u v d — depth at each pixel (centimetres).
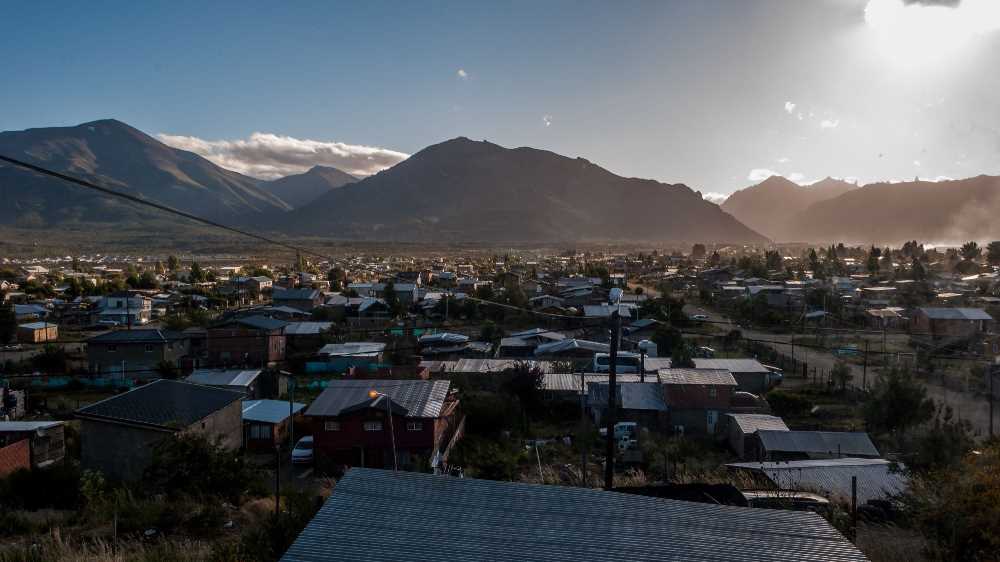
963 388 3469
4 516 1412
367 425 2433
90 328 6034
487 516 559
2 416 2914
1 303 5741
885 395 2753
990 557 755
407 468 2212
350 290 7850
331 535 507
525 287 8400
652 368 3884
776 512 622
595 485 1714
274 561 847
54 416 3075
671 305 6059
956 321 5053
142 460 2244
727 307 7150
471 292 7906
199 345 4366
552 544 514
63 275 10931
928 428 2552
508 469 2094
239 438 2638
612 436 1253
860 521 1130
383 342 4959
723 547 534
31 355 4566
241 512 1477
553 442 2772
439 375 3738
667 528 562
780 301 6825
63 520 1441
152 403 2417
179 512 1418
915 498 908
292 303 6725
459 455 2598
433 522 539
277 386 3531
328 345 4531
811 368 4231
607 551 509
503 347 4716
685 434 3012
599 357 4031
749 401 3108
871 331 5531
